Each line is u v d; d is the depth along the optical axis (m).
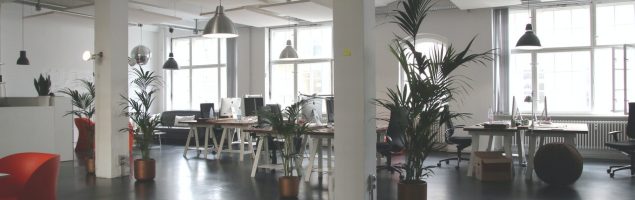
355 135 4.47
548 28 8.98
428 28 9.44
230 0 8.05
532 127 6.46
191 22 11.70
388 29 9.69
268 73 11.49
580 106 8.81
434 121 4.29
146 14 8.76
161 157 8.70
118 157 6.65
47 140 7.90
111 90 6.50
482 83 9.05
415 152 4.36
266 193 5.57
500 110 8.96
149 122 6.57
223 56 12.22
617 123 8.13
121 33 6.62
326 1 7.49
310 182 6.25
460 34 9.20
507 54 8.91
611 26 8.55
